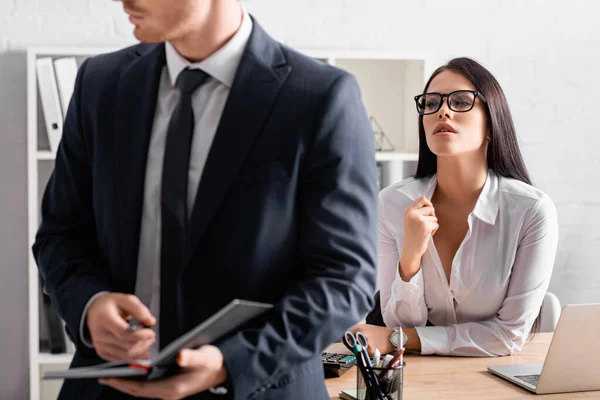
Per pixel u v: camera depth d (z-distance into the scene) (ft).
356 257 3.98
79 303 3.94
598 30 13.26
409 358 7.43
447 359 7.43
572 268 13.29
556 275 13.25
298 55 4.21
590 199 13.35
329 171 3.97
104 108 4.24
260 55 4.09
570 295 13.30
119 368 3.44
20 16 11.70
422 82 12.07
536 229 7.84
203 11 3.86
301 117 3.95
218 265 3.92
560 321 6.17
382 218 8.50
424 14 12.75
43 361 11.03
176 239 3.98
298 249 4.07
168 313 3.98
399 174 12.16
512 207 7.93
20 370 11.87
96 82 4.34
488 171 8.20
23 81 11.73
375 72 12.45
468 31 12.91
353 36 12.56
